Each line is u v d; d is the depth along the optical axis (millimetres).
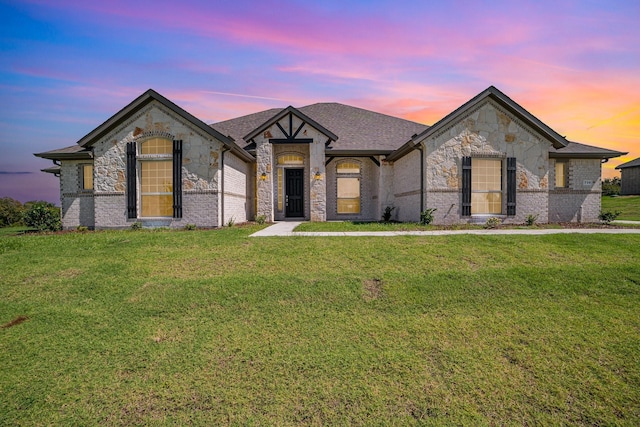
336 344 4922
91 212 17203
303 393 4008
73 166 17234
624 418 3689
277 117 16469
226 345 4891
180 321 5520
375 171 18438
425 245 9352
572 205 16875
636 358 4621
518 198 14547
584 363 4531
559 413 3750
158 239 10445
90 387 4102
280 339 5035
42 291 6621
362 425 3582
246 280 6883
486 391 4047
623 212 23953
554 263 7941
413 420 3641
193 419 3643
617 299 6289
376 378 4246
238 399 3916
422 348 4848
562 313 5789
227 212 14984
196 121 13805
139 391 4039
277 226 14234
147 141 14398
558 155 16344
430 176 14094
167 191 14453
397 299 6227
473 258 8273
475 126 14297
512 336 5137
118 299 6262
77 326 5387
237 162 16281
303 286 6641
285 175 18156
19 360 4566
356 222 16062
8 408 3773
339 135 19172
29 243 10094
